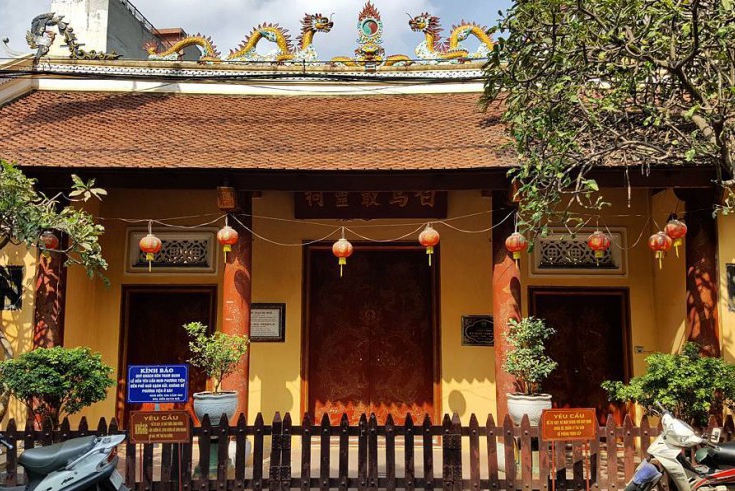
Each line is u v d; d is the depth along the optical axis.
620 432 6.86
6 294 9.15
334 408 10.71
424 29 12.20
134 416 6.72
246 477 7.99
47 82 12.18
